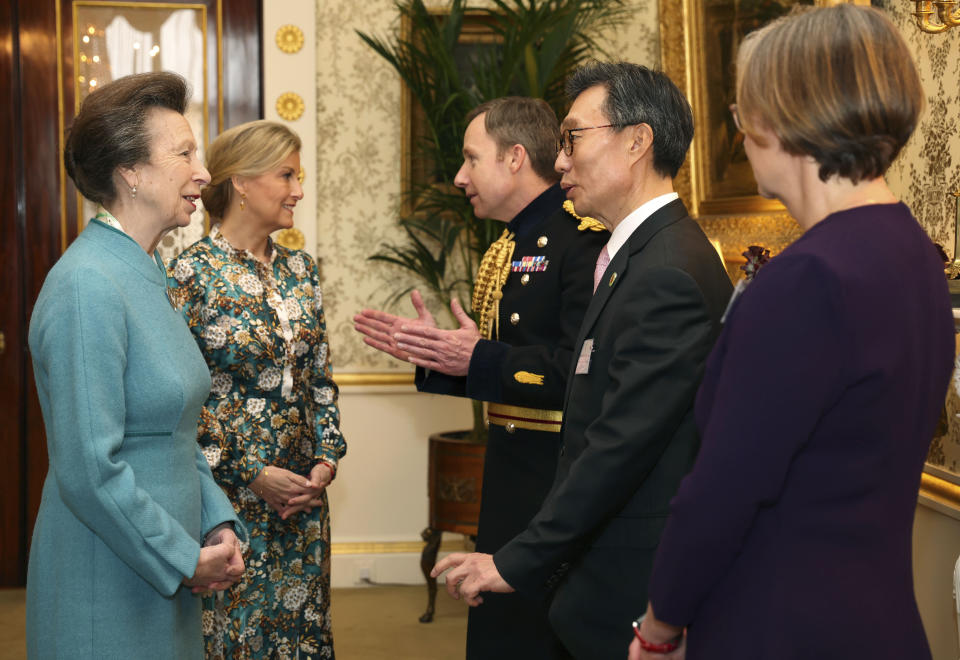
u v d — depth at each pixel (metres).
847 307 0.99
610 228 1.77
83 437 1.49
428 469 4.07
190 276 2.37
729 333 1.08
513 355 2.04
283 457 2.41
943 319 1.10
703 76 3.64
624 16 4.35
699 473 1.04
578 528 1.49
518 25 3.81
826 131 1.04
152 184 1.66
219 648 2.31
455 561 1.62
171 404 1.61
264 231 2.49
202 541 1.79
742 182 3.38
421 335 2.12
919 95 1.06
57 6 4.29
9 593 4.31
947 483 2.32
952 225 2.30
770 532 1.04
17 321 4.35
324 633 2.51
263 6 4.25
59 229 4.37
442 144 3.97
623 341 1.50
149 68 4.35
